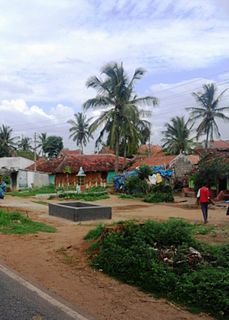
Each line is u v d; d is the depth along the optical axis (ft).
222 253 27.84
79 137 238.68
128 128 127.65
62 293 22.54
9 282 24.73
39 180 155.22
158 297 21.76
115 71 126.21
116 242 28.71
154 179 122.72
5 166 183.42
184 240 29.68
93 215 57.88
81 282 24.76
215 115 164.76
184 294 21.09
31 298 21.49
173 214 69.36
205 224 52.75
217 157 111.96
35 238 40.63
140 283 23.62
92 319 18.43
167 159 147.64
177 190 126.93
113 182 130.93
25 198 110.73
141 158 162.40
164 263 24.89
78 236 40.65
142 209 79.82
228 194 101.35
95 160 155.94
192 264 25.07
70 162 152.56
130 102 128.47
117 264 26.07
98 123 127.44
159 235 29.63
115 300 21.27
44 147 287.07
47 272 27.30
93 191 120.16
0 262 30.45
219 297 19.65
